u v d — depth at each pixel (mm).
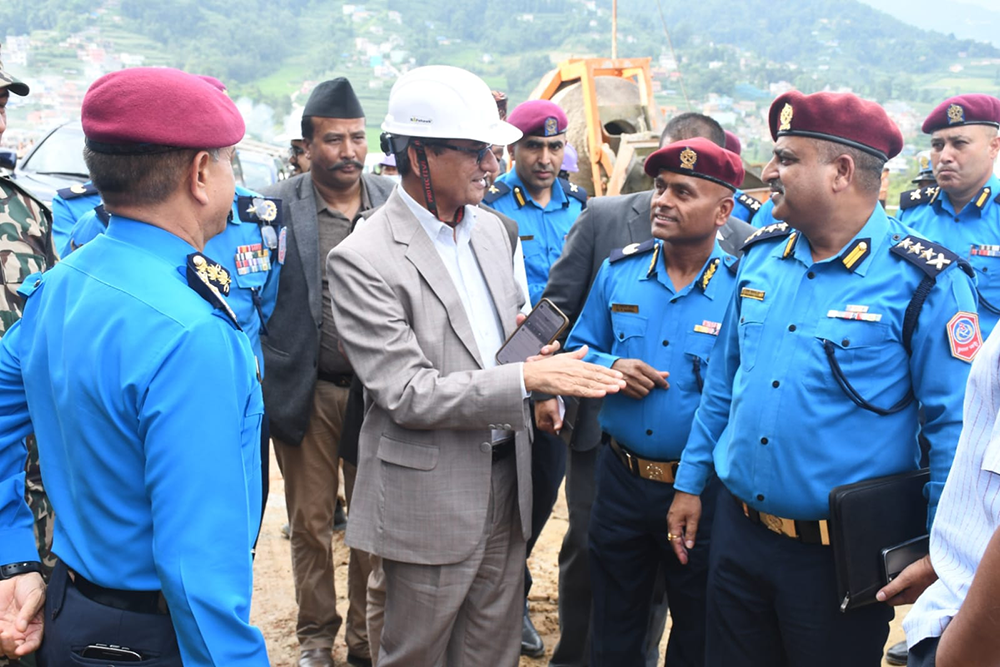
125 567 1394
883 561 1957
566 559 3141
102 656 1406
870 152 2010
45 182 6797
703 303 2586
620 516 2697
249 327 2863
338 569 3986
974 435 1298
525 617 3412
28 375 1459
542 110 4219
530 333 2350
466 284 2379
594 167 7980
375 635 2562
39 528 2143
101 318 1352
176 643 1417
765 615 2250
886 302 1999
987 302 4219
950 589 1311
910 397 2051
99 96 1357
